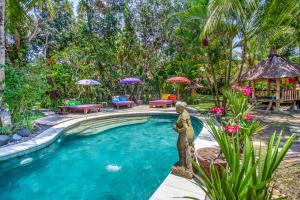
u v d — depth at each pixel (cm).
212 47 1257
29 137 641
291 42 1230
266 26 768
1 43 654
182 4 1703
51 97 1369
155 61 1997
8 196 389
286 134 660
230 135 343
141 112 1221
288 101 1246
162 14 1791
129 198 379
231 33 978
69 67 1512
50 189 415
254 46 1144
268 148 170
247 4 727
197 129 898
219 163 304
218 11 561
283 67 1151
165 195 304
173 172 376
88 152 640
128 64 1962
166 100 1648
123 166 534
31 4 1031
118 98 1636
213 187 171
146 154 626
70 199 377
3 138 566
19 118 726
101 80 1808
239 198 153
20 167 512
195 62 1833
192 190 318
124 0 1817
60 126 805
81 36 1786
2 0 650
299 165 393
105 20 1839
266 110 1164
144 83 1944
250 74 1283
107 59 1778
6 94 668
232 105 441
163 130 941
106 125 1021
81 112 1253
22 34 1318
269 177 160
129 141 768
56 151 649
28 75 726
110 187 424
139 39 1891
